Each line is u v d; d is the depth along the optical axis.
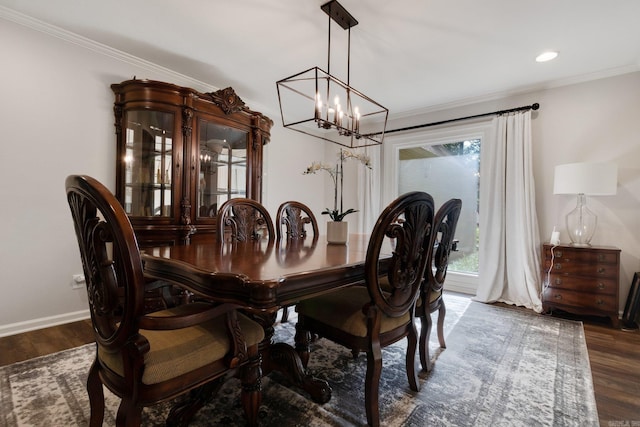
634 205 2.66
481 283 3.22
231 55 2.62
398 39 2.31
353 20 2.08
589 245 2.70
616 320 2.44
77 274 2.41
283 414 1.32
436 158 3.86
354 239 2.30
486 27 2.14
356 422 1.28
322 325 1.43
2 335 2.08
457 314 2.76
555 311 2.82
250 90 3.43
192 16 2.08
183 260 1.17
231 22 2.14
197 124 2.72
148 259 1.29
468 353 1.96
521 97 3.22
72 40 2.34
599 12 1.96
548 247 2.75
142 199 2.62
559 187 2.70
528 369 1.76
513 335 2.27
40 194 2.23
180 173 2.61
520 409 1.39
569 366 1.79
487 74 2.88
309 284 1.02
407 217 1.26
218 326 1.09
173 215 2.59
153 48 2.51
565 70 2.78
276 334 2.23
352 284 1.22
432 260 1.72
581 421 1.30
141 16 2.09
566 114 2.96
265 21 2.12
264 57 2.64
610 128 2.76
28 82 2.17
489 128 3.37
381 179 4.26
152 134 2.61
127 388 0.85
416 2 1.89
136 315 0.81
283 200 4.38
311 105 3.92
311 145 4.81
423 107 3.81
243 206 2.15
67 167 2.35
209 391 1.31
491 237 3.21
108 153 2.55
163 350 0.91
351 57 2.60
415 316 1.72
